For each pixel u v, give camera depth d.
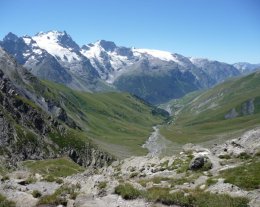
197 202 30.27
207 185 36.16
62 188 36.62
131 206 30.86
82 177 44.75
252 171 38.84
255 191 31.80
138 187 35.38
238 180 34.91
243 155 53.38
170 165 57.69
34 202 34.22
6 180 43.47
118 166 69.94
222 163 50.31
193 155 59.44
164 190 33.50
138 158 71.56
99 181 37.16
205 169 48.94
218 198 30.22
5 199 35.09
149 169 58.97
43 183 42.72
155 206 30.66
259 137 58.41
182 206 30.45
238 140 60.44
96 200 32.59
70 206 32.56
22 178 45.09
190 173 48.09
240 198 29.83
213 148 63.78
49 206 33.06
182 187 37.53
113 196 33.16
